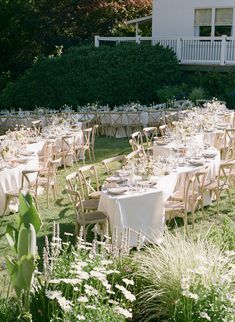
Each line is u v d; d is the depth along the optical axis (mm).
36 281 5324
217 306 4867
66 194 10359
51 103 20688
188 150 9836
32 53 27422
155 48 20391
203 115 13945
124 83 19797
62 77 20391
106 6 26344
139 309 5371
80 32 26672
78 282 4617
